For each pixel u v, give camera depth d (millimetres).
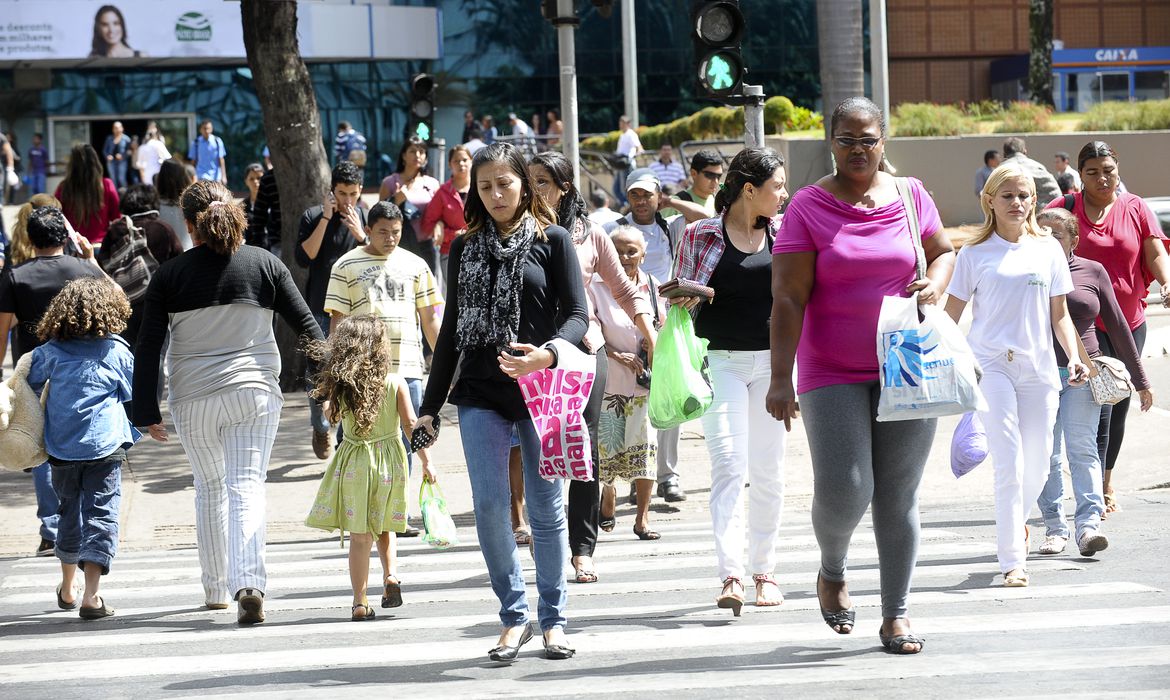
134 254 40406
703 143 104562
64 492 24031
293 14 49750
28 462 23672
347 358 22312
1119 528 29250
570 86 47125
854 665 18000
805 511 33531
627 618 21875
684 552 28125
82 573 28156
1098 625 20141
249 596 22406
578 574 25234
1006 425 23188
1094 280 27500
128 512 34406
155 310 22609
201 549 23844
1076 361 23812
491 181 18516
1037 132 104000
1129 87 158125
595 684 17469
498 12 148875
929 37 161500
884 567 18547
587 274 24688
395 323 30250
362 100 146750
